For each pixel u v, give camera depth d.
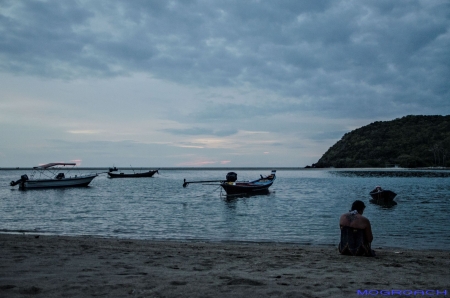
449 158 184.38
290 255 9.25
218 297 4.61
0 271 6.07
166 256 8.52
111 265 6.92
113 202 33.66
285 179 93.44
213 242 13.77
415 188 51.41
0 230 17.16
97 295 4.62
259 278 5.91
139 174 105.94
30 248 9.44
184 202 33.44
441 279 6.18
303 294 4.85
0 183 77.56
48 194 44.69
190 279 5.65
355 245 9.00
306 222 19.84
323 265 7.52
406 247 12.82
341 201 33.66
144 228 17.94
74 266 6.70
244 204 31.23
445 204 29.81
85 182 57.88
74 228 17.97
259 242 13.95
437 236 15.26
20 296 4.50
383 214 23.44
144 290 4.88
